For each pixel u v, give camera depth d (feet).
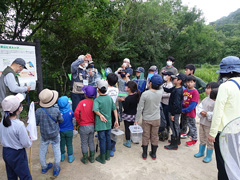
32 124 7.79
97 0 20.34
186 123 13.83
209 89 10.55
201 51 87.40
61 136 9.93
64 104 9.77
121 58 43.78
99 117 9.78
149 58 51.42
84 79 13.56
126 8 42.98
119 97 14.05
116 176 9.20
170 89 13.00
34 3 20.83
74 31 24.39
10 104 6.48
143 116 10.53
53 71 24.77
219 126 7.02
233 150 5.33
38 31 25.48
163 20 54.29
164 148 12.27
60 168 9.78
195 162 10.59
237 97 6.68
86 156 10.17
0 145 12.27
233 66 6.81
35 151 11.74
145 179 9.01
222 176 6.95
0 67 11.76
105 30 25.25
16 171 7.02
